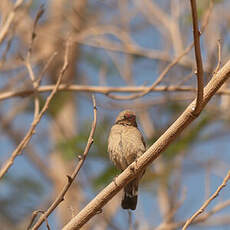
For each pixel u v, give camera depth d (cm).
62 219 1523
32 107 1458
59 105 1453
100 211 730
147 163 706
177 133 688
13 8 1055
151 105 1422
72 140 1280
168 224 1053
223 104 1305
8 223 1419
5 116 1532
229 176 685
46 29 1633
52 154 1641
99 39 1523
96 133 1285
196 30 626
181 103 1458
